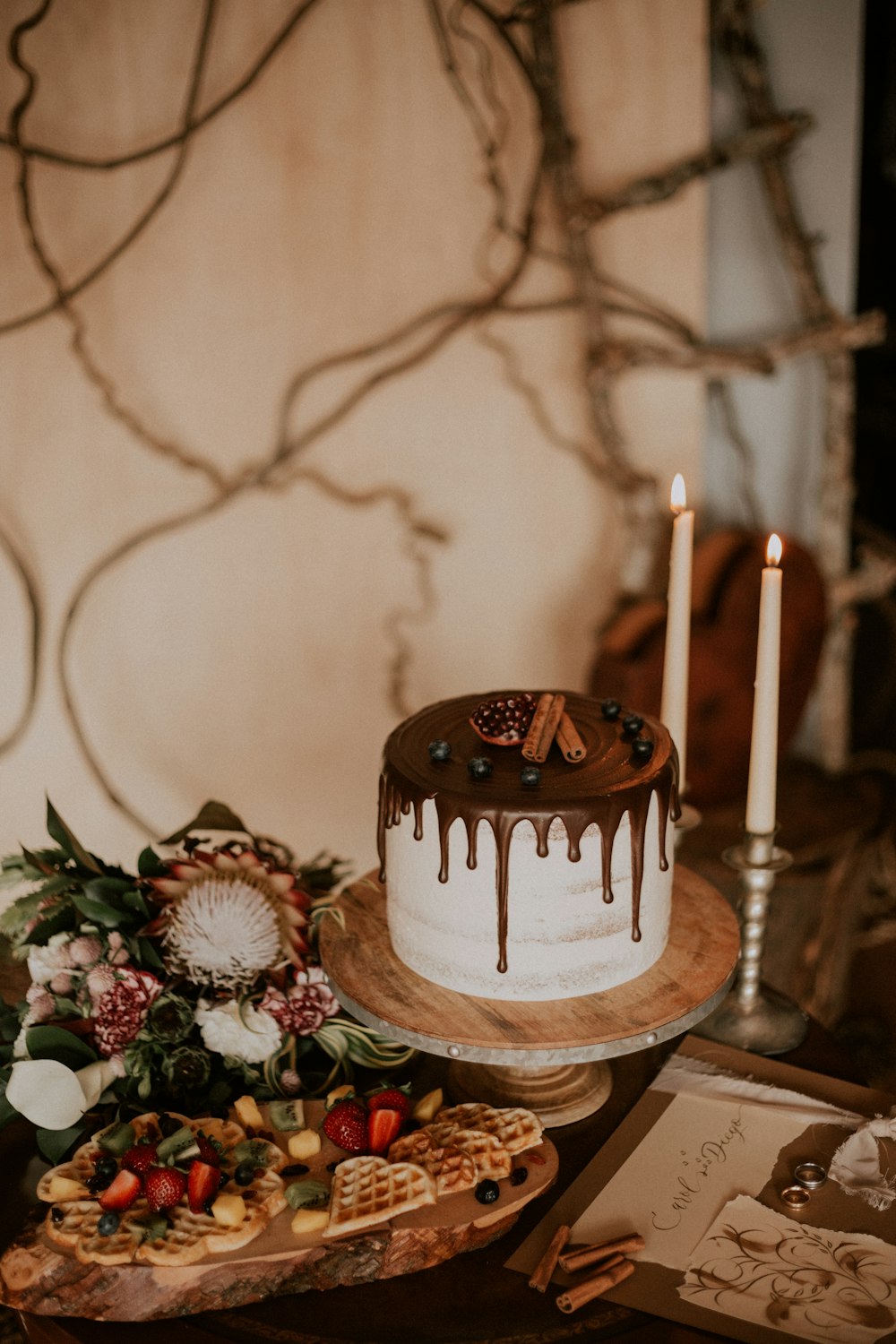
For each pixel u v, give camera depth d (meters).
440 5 2.00
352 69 2.02
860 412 2.45
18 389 2.12
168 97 2.00
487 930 1.10
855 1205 1.10
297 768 2.40
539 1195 1.11
